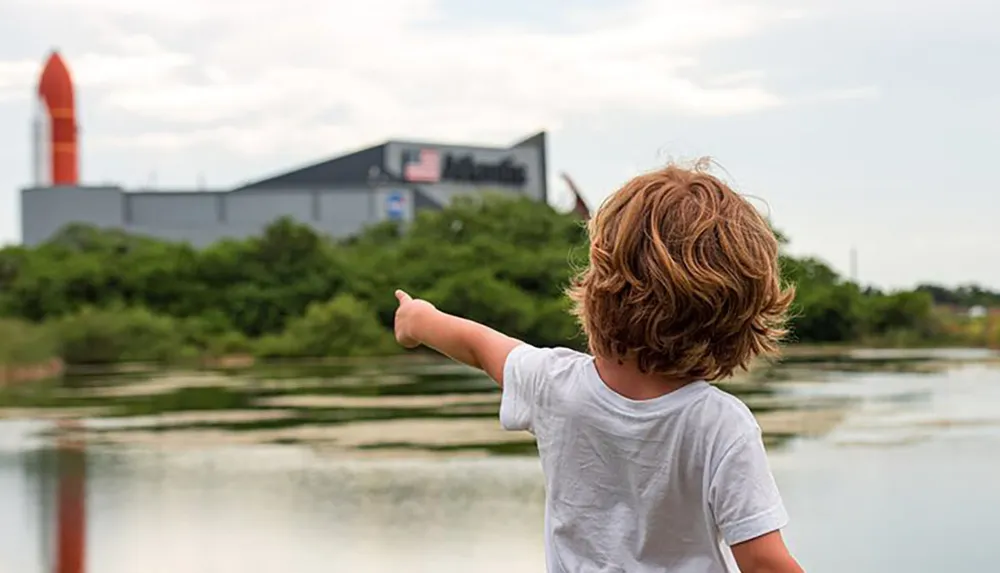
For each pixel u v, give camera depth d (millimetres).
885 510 12344
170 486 15016
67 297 54812
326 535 11891
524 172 89188
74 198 79375
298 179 86562
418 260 60031
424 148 86188
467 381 34188
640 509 2002
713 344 1967
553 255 58656
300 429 21094
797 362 40781
